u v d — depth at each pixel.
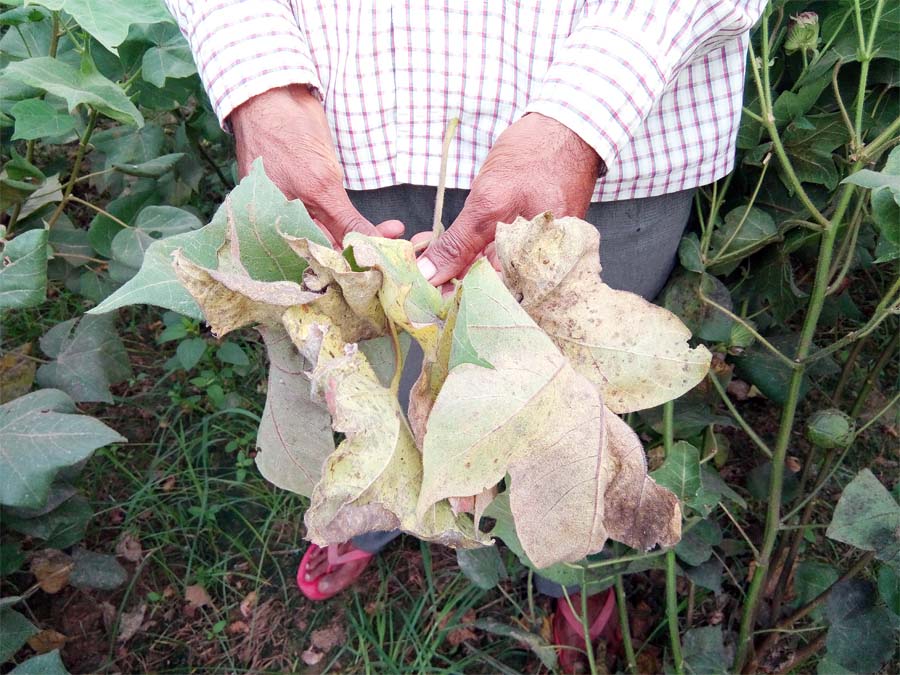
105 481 1.65
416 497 0.52
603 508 0.50
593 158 0.80
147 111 1.82
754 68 0.90
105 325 1.36
